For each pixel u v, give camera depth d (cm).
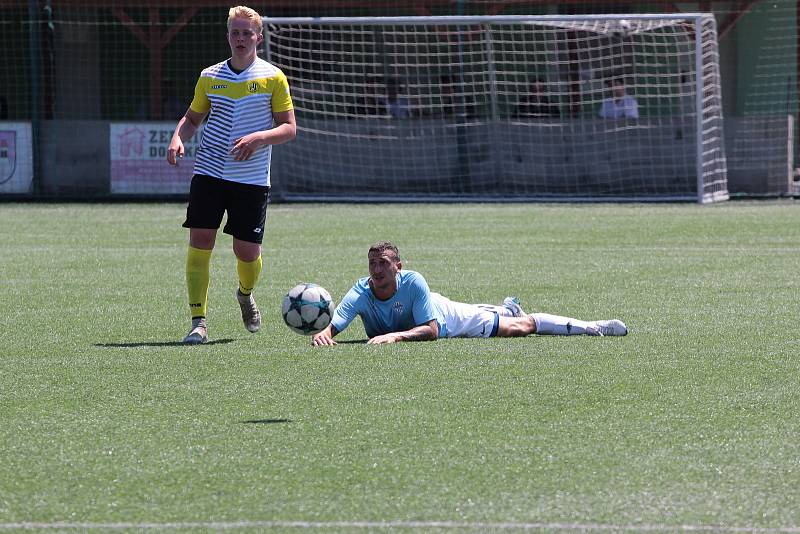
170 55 9606
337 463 1723
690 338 2767
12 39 9369
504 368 2394
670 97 8012
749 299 3431
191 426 1941
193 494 1589
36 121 7769
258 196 2820
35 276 4103
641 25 8031
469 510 1519
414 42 8775
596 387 2214
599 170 7875
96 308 3350
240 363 2480
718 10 8831
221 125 2791
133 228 5966
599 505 1535
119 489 1612
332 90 8781
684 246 4969
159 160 7738
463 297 3562
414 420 1967
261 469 1697
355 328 2989
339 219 6406
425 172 8031
